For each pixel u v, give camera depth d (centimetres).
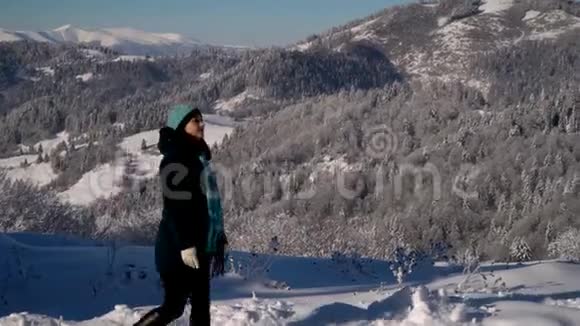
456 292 691
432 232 7012
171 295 394
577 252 4812
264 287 779
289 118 11412
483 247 6919
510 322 428
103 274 745
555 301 591
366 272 946
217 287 758
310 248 2509
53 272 755
